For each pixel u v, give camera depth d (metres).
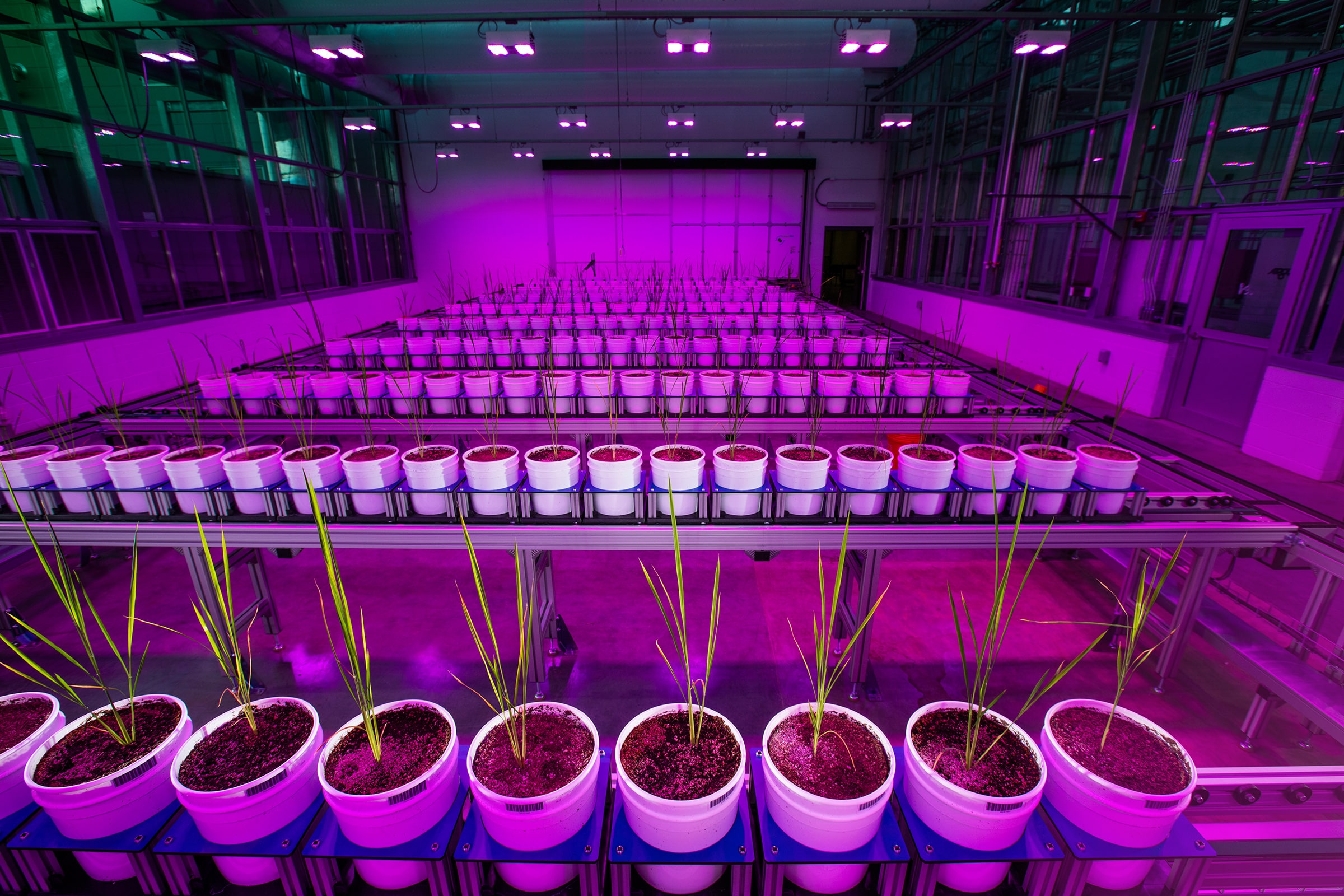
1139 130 6.32
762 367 4.64
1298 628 2.18
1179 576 2.59
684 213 13.50
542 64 8.54
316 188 10.00
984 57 9.53
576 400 3.69
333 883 1.03
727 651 2.73
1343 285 4.41
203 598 2.34
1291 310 4.74
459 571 3.43
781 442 4.44
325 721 2.37
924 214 11.53
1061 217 7.56
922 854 0.96
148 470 2.09
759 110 12.81
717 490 2.04
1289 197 5.07
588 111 12.81
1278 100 5.07
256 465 2.04
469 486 2.06
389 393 3.63
